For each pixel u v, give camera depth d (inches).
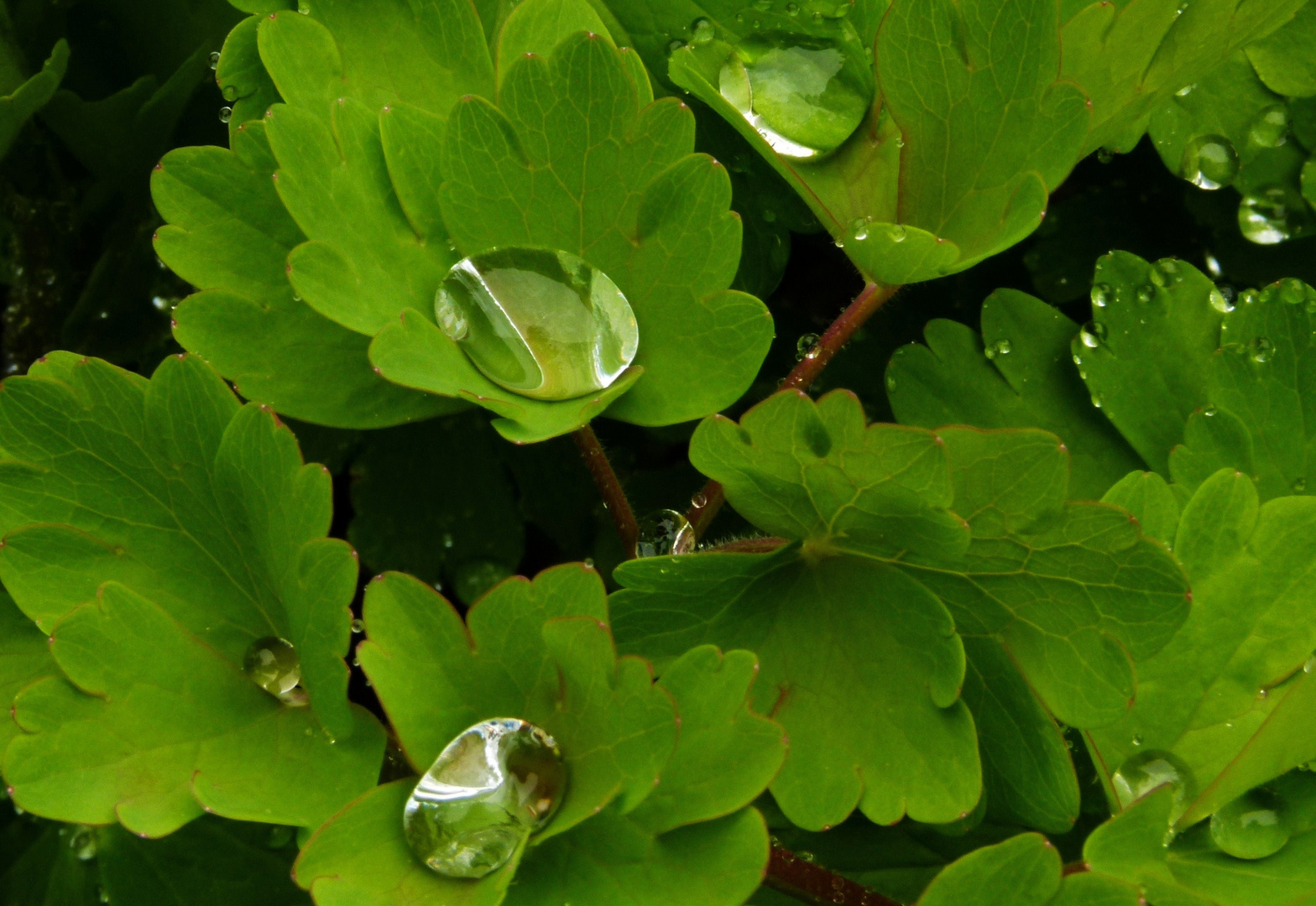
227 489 10.0
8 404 9.9
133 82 11.4
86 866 10.9
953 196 10.3
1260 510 10.2
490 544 11.4
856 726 10.0
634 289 10.2
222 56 10.4
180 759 9.9
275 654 10.1
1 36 11.1
